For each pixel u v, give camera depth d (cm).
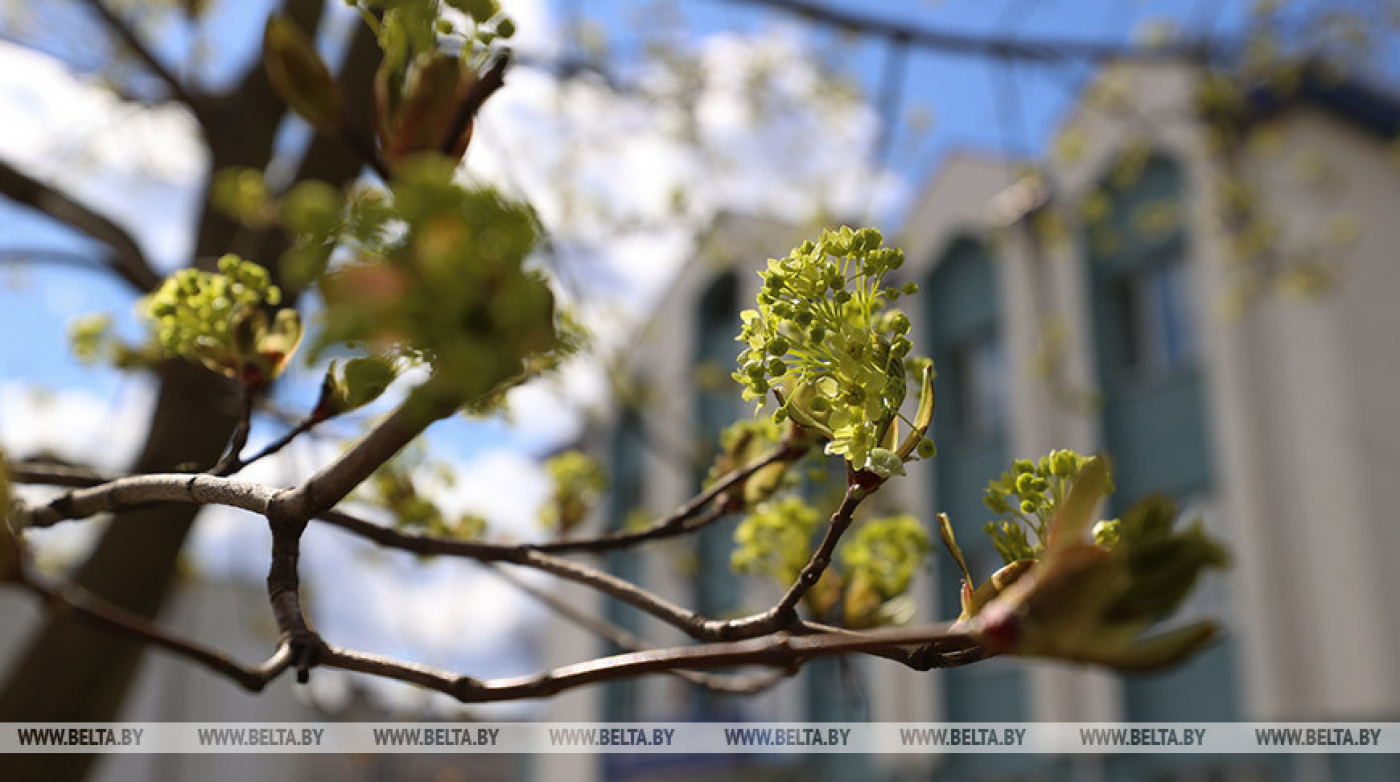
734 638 93
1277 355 885
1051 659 55
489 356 50
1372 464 811
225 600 1210
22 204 305
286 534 81
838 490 224
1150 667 53
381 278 50
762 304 90
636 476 1546
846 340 89
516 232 50
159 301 115
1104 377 1034
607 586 115
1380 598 779
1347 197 862
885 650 78
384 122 86
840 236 90
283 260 50
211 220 340
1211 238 922
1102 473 77
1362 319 846
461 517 182
